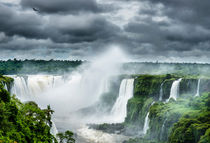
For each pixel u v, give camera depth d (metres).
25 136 52.75
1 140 44.56
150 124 106.62
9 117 51.28
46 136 59.31
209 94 103.56
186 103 103.06
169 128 92.75
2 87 55.00
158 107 108.69
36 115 63.16
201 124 77.94
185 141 77.69
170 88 128.12
